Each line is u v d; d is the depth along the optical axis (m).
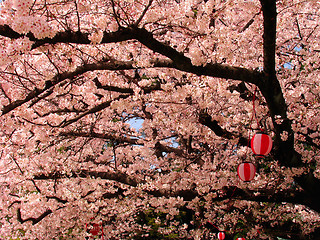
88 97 5.44
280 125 4.85
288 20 5.86
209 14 4.15
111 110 6.47
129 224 9.45
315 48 6.00
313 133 6.56
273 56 4.08
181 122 5.57
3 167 5.59
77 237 7.24
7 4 2.66
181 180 6.55
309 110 5.79
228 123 6.88
